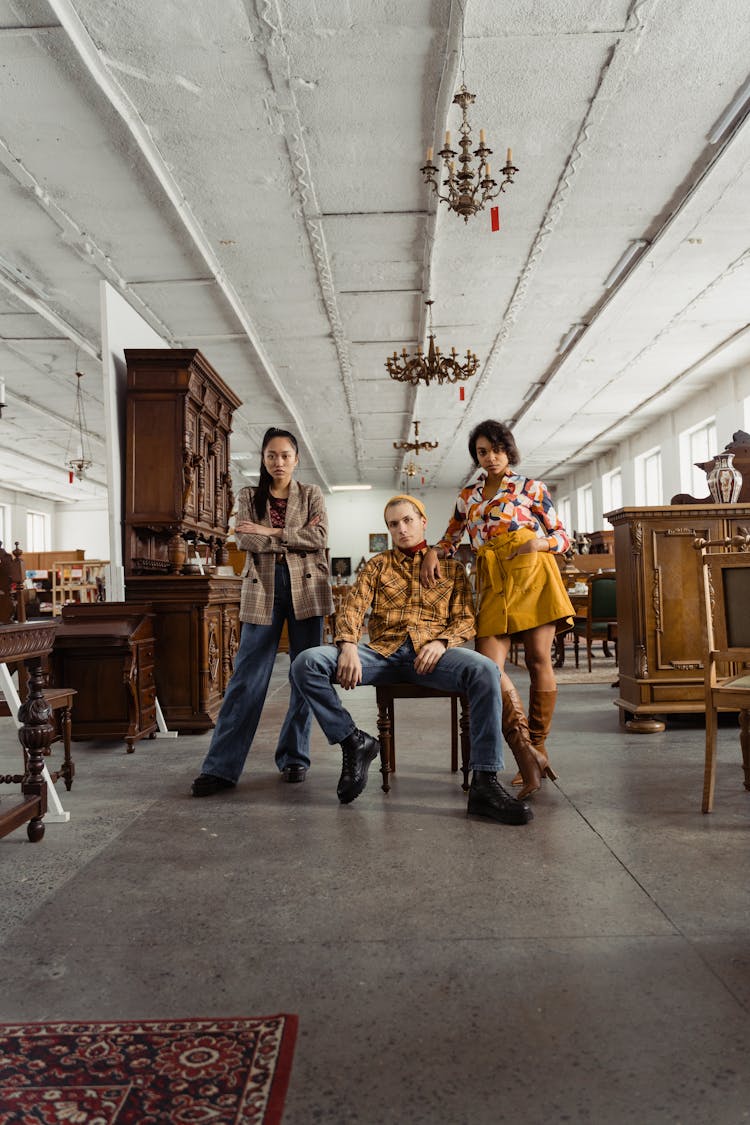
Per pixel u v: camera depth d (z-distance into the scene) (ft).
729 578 9.90
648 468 62.44
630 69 18.54
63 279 29.53
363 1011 5.29
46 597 56.03
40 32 16.69
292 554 11.91
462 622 10.90
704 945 6.15
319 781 12.03
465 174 18.33
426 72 18.63
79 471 56.13
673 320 36.24
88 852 8.89
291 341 37.35
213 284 30.12
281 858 8.50
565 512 87.81
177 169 22.40
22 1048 4.88
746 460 18.42
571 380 45.91
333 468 74.59
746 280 31.42
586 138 21.30
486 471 12.06
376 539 90.94
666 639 15.84
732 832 9.05
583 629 29.01
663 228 26.53
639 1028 5.01
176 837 9.37
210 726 17.26
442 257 28.53
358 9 16.61
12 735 17.25
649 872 7.79
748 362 42.98
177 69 18.25
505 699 10.51
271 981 5.73
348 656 10.44
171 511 18.89
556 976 5.71
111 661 15.23
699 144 21.85
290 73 18.44
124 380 19.62
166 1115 4.21
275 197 24.13
